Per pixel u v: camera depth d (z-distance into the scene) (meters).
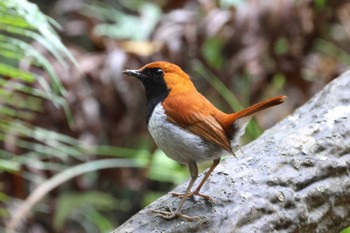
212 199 6.31
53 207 11.74
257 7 11.41
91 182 12.59
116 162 11.21
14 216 9.27
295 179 6.54
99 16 13.97
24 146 9.76
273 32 11.45
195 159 6.54
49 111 10.39
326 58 12.78
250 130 10.91
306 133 7.11
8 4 6.79
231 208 6.21
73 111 10.68
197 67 11.90
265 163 6.72
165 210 6.30
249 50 11.53
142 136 11.83
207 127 6.34
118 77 10.97
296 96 12.48
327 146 6.91
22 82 9.61
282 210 6.30
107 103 11.20
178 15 11.66
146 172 12.14
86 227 13.63
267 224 6.17
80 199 11.77
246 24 11.43
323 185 6.61
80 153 10.55
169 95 6.53
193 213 6.20
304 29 11.78
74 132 10.77
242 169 6.70
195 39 11.35
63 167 10.98
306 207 6.45
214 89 12.50
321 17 12.02
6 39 7.63
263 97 12.59
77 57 10.96
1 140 9.69
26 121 9.90
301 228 6.38
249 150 7.09
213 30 11.26
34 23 6.80
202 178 6.81
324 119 7.29
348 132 7.10
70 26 12.09
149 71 6.63
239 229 6.09
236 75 12.08
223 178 6.61
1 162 8.76
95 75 10.89
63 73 10.56
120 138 11.59
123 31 11.81
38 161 10.25
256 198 6.30
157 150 11.80
